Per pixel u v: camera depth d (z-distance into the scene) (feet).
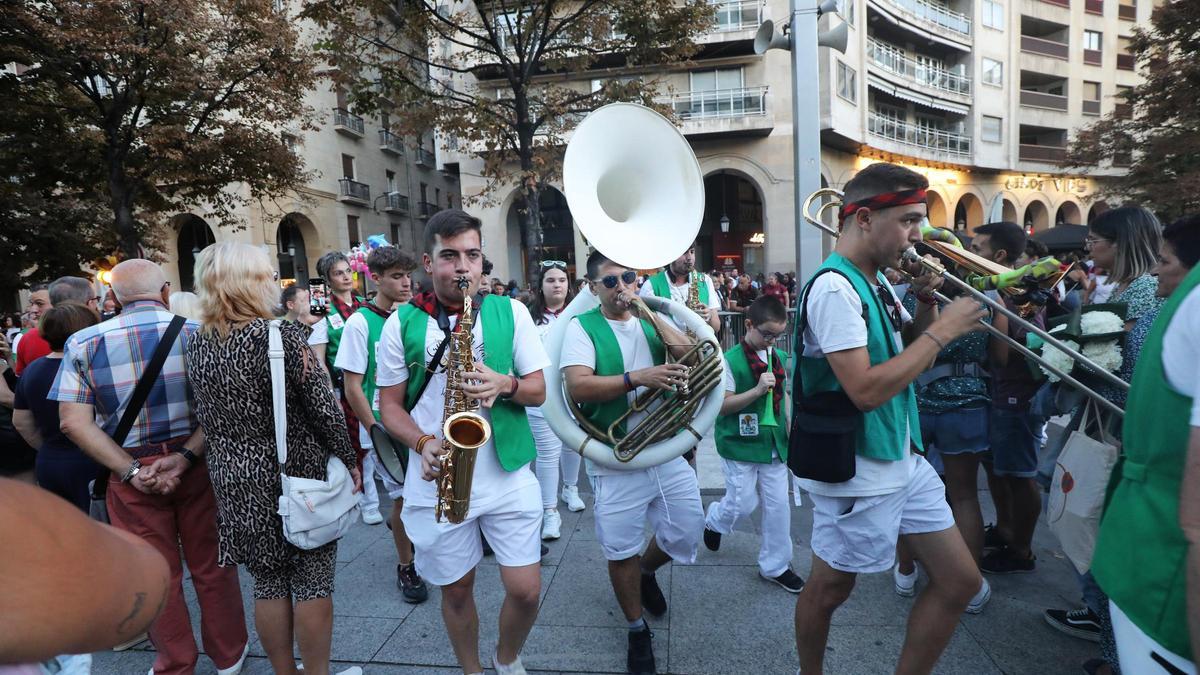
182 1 31.09
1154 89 48.57
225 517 6.86
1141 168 50.60
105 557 2.14
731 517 10.23
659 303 8.46
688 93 62.85
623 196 8.51
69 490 8.99
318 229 72.18
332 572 7.14
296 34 37.24
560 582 10.35
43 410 8.79
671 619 9.05
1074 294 13.88
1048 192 92.63
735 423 9.80
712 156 64.39
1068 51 91.20
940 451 9.29
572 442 7.88
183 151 35.81
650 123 8.36
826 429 6.11
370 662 8.28
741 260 81.66
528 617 7.02
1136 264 8.04
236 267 6.80
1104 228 8.32
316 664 6.98
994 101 84.28
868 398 5.62
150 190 38.99
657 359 8.38
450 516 6.41
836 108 62.39
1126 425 3.96
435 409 7.16
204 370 6.73
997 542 10.88
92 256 44.55
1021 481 9.81
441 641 8.77
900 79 73.15
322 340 12.92
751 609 9.28
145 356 7.55
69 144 34.81
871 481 6.15
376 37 29.63
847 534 6.30
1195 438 3.02
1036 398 9.49
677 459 8.24
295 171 42.29
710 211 81.61
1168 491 3.48
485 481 6.91
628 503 7.88
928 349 5.55
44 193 40.42
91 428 7.29
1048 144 94.02
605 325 8.22
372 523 13.35
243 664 8.24
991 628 8.57
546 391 7.63
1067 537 7.04
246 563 6.84
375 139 83.56
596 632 8.79
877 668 7.73
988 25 82.69
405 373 7.14
